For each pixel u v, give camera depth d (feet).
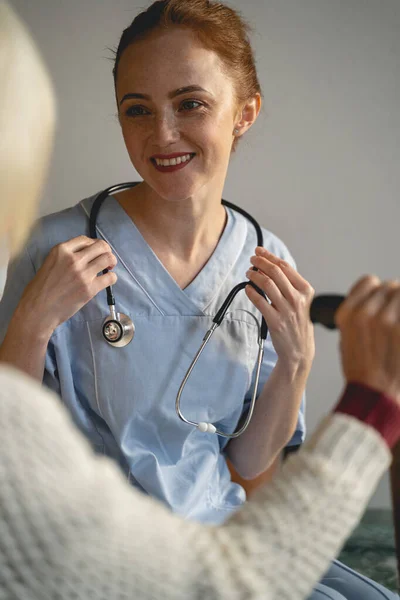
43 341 3.90
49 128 2.29
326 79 7.68
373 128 7.80
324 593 3.69
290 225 7.84
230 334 4.41
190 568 2.11
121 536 2.05
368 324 2.27
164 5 4.09
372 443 2.23
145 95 4.00
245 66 4.32
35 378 3.96
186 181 4.10
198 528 2.22
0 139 2.15
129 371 4.16
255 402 4.56
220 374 4.33
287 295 4.21
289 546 2.17
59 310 3.90
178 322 4.29
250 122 4.61
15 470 1.99
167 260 4.40
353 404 2.27
